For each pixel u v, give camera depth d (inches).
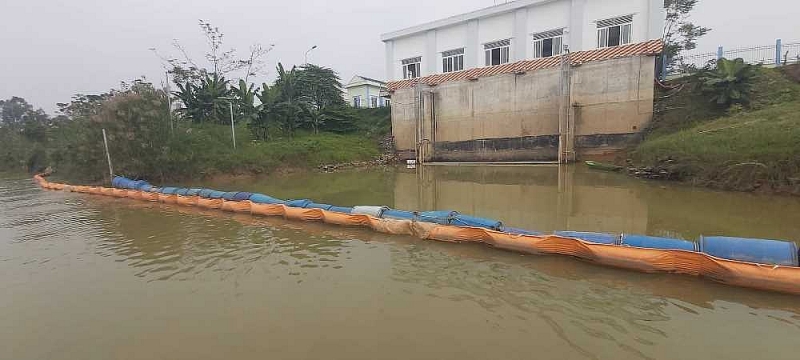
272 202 398.0
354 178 697.6
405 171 797.9
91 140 650.2
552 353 138.9
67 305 197.0
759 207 320.5
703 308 168.1
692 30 1042.7
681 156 451.5
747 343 141.9
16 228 373.1
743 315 161.2
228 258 256.7
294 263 241.3
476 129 886.4
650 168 489.7
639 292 184.7
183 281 220.4
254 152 789.2
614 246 213.2
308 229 322.7
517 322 161.0
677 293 182.4
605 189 445.1
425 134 963.3
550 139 786.2
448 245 265.1
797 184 342.0
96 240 317.4
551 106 780.0
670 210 331.0
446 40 939.3
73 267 253.9
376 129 1130.0
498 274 211.9
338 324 164.4
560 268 216.4
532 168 711.7
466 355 139.0
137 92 687.1
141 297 201.6
